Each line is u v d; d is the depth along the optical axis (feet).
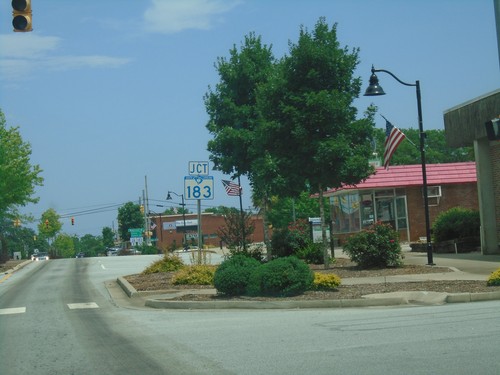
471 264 70.69
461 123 84.79
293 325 38.24
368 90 68.90
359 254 70.79
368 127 69.15
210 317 44.14
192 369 27.27
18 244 302.86
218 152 84.02
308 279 51.72
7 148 134.72
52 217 336.70
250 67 81.66
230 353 30.32
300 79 69.10
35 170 141.38
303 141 67.26
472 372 24.93
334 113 66.69
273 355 29.43
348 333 34.37
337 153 65.98
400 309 44.24
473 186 115.55
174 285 64.90
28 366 29.76
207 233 282.36
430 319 38.06
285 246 85.92
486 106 78.89
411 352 28.84
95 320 45.47
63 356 31.86
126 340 35.73
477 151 82.33
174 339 35.12
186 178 65.82
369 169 69.51
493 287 50.52
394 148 86.43
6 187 131.64
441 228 92.99
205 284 64.90
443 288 51.47
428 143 248.73
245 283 53.01
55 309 53.62
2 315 50.72
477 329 33.88
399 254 70.85
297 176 69.21
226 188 100.78
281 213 161.07
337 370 25.96
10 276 108.78
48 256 273.13
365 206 118.52
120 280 75.20
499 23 48.34
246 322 40.57
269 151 70.79
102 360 30.42
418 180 113.19
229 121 82.69
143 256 159.43
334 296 49.52
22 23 42.09
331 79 69.56
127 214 340.80
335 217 133.28
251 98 82.64
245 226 85.66
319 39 69.92
